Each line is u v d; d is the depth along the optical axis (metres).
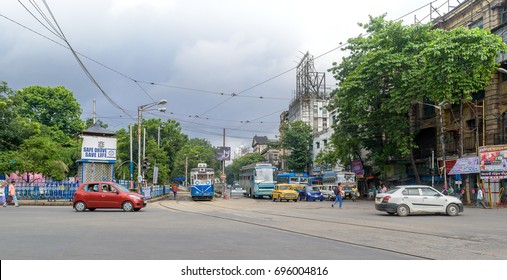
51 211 23.52
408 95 35.31
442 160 36.34
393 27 36.34
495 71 33.88
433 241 12.05
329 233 13.84
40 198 34.12
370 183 54.16
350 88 38.41
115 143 37.03
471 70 30.56
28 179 37.75
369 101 38.78
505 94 33.41
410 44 35.78
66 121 54.03
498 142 33.56
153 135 61.09
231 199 47.62
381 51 35.94
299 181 56.88
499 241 12.19
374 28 38.88
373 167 52.69
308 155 68.88
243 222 17.48
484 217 21.34
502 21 34.28
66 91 54.59
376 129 42.47
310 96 77.06
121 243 10.89
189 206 30.92
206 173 43.34
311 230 14.70
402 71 36.00
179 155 71.69
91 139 36.00
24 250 9.73
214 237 12.30
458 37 30.41
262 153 120.25
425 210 22.06
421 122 43.00
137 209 24.33
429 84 32.72
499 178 31.30
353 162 56.25
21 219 17.73
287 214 22.83
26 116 51.19
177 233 13.13
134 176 50.88
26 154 35.06
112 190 24.03
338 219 19.62
